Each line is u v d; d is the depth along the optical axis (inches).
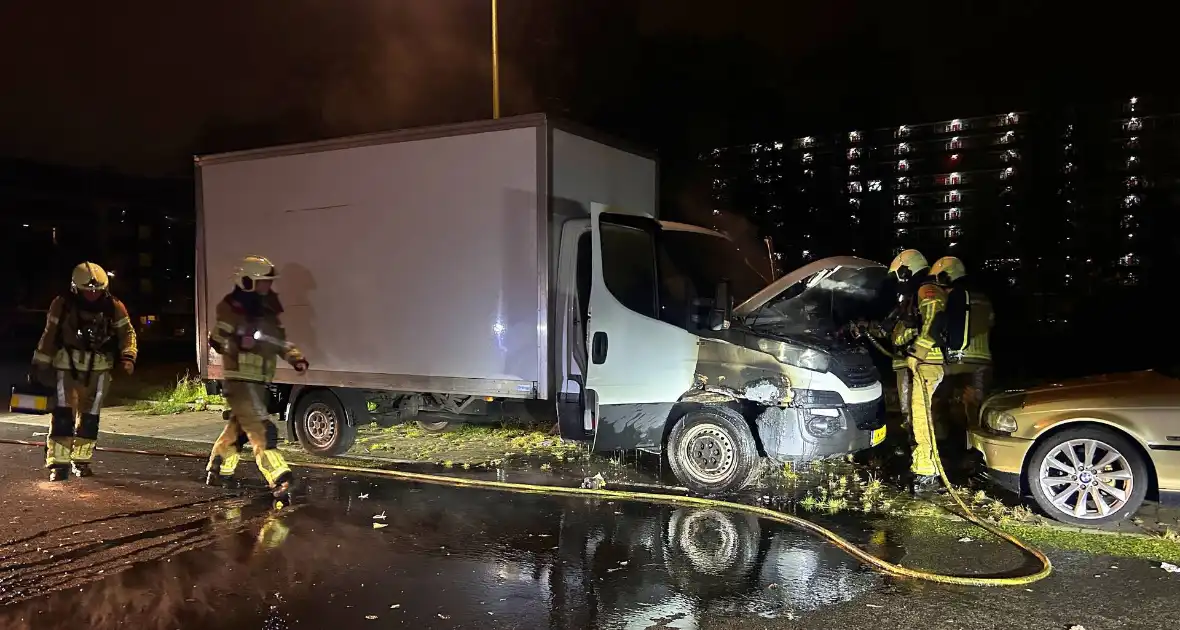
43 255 1844.2
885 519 240.2
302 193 330.6
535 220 280.4
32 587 190.4
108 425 434.6
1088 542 217.2
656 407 273.0
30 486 287.9
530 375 284.2
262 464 264.4
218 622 170.6
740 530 231.9
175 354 1067.3
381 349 313.3
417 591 187.0
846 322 293.4
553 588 188.2
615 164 319.6
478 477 298.0
